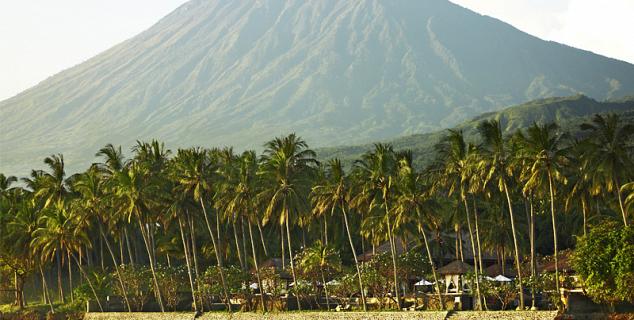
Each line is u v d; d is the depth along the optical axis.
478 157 107.81
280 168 123.06
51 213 138.88
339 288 115.88
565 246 150.62
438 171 116.06
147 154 144.50
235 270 127.94
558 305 95.19
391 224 113.19
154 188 130.38
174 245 158.38
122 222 143.25
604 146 102.81
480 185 113.06
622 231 90.81
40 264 148.12
